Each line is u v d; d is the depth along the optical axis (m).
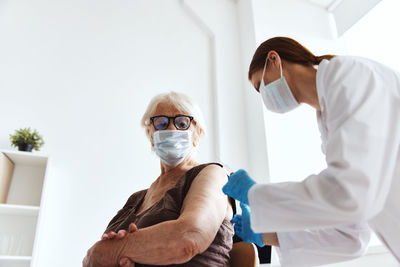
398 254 1.01
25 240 2.44
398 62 3.15
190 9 3.76
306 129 3.40
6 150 2.38
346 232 1.21
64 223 2.57
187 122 1.49
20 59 2.93
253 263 1.12
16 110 2.77
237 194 1.05
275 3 3.89
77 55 3.13
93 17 3.34
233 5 4.05
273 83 1.24
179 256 0.93
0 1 3.04
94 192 2.73
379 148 0.85
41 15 3.14
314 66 1.21
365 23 3.64
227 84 3.59
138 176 2.91
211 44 3.78
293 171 3.16
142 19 3.54
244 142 3.41
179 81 3.44
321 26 3.99
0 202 2.37
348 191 0.81
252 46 3.60
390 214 0.98
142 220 1.18
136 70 3.29
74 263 2.49
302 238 1.23
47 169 2.44
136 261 0.98
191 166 1.47
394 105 0.91
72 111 2.92
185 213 1.02
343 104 0.92
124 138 2.99
